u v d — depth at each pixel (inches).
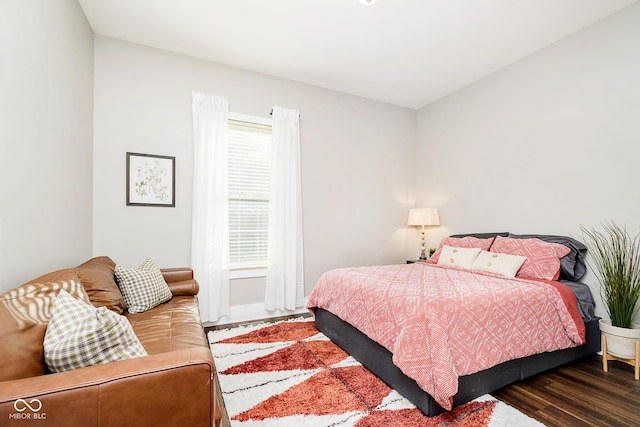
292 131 144.4
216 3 95.8
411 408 68.2
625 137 97.0
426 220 162.7
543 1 94.1
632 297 88.4
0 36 51.9
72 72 88.7
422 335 66.7
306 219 150.9
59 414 32.0
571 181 110.9
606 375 84.7
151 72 120.0
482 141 145.2
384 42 116.6
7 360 35.0
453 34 111.5
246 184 138.5
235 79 135.4
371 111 171.0
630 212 95.5
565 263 101.8
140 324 72.2
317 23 105.5
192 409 37.2
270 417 65.1
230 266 134.6
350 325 96.0
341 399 71.7
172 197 122.0
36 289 45.9
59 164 78.8
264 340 108.5
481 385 72.0
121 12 99.8
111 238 112.2
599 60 103.3
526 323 79.4
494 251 118.9
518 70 129.5
